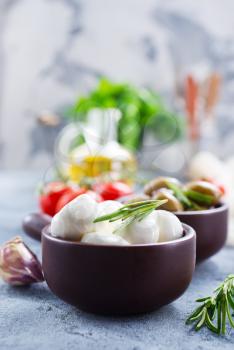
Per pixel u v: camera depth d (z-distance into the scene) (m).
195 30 1.68
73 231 0.45
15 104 1.79
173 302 0.49
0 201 1.04
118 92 1.27
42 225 0.67
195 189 0.58
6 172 1.62
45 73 1.77
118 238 0.44
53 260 0.45
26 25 1.75
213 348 0.41
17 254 0.53
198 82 1.34
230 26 1.67
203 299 0.46
